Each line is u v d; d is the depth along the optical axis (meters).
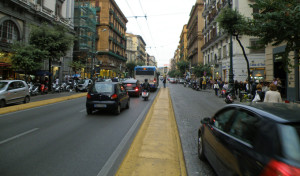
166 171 3.35
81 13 39.44
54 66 28.95
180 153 4.26
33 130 6.09
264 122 2.19
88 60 42.31
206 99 15.86
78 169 3.53
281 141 1.88
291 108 2.54
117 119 7.95
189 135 5.68
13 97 11.38
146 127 6.48
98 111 9.79
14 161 3.82
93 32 42.50
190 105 12.22
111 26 50.28
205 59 40.16
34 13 23.31
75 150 4.46
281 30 6.07
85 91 23.08
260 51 22.92
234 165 2.31
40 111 9.51
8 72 20.69
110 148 4.64
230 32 11.47
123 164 3.60
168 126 6.54
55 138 5.32
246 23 7.37
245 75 23.11
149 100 14.88
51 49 19.36
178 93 21.52
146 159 3.83
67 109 10.16
